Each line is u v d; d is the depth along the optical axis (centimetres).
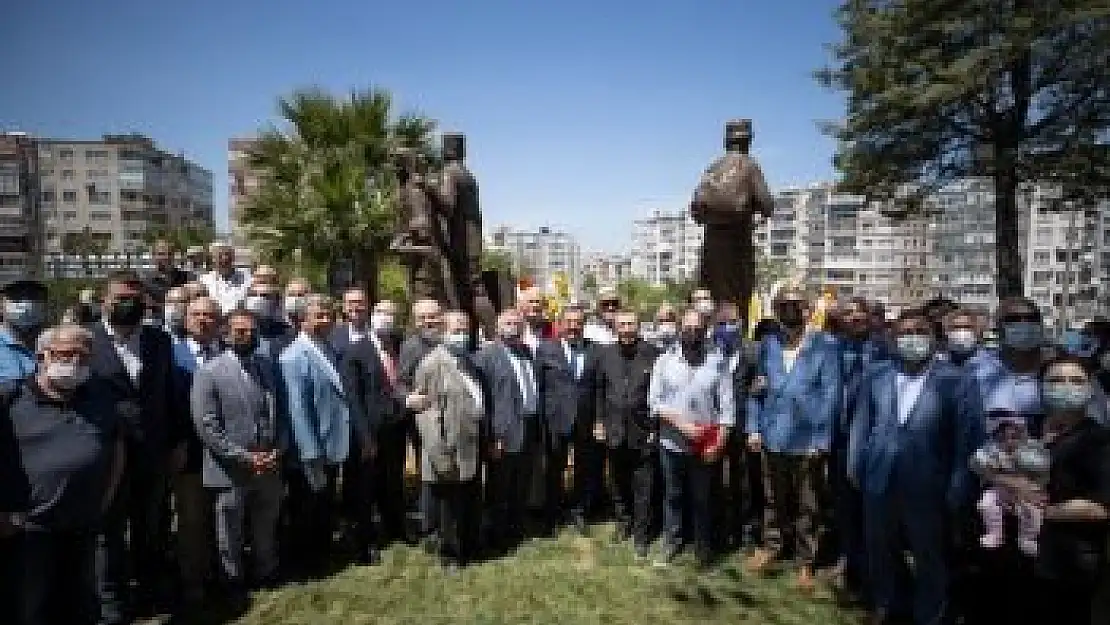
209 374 461
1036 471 384
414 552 560
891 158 2134
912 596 444
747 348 569
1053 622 400
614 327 649
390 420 555
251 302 607
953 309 534
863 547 488
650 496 561
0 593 371
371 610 466
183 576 474
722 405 536
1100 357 550
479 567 534
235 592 477
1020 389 447
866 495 443
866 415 453
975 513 423
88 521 384
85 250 6194
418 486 709
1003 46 1750
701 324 540
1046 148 1956
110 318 458
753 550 568
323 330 540
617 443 562
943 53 1922
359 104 1253
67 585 388
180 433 475
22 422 364
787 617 461
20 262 6156
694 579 515
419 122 1272
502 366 563
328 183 1176
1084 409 369
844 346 524
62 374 367
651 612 466
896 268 9831
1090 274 6525
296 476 532
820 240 10925
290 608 467
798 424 505
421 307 571
